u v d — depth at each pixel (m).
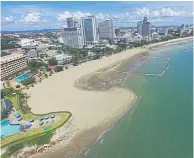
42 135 100.56
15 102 145.88
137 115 123.75
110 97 153.25
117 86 179.25
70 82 195.25
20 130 105.81
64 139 103.69
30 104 145.12
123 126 112.69
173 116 119.50
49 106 140.12
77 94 162.38
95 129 111.69
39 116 119.88
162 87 170.12
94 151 94.25
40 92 171.00
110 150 93.81
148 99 146.75
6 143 95.69
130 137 102.25
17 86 184.62
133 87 174.75
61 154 93.81
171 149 90.31
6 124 113.31
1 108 126.06
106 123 117.06
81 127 113.75
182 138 97.50
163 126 109.38
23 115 123.06
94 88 176.12
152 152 89.44
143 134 103.56
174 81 184.00
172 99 144.12
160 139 98.44
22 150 94.94
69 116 117.44
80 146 98.56
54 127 105.81
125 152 91.19
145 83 183.88
